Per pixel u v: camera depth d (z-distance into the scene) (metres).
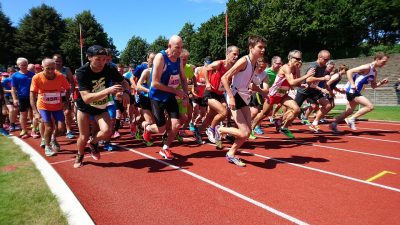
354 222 2.95
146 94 5.50
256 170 4.54
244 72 4.52
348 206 3.29
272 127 8.78
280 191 3.73
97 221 3.05
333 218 3.03
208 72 6.00
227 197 3.57
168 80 4.83
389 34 41.28
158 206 3.36
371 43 41.81
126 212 3.23
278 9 42.00
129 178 4.28
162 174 4.43
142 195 3.67
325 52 6.74
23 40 48.94
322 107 7.45
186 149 5.96
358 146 6.07
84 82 4.28
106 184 4.06
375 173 4.37
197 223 2.98
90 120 5.14
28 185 3.80
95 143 4.87
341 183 3.97
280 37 42.25
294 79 5.94
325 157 5.24
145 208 3.32
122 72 9.29
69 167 4.86
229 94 4.36
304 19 39.91
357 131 7.85
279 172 4.45
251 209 3.25
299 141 6.61
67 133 7.39
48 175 4.20
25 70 7.23
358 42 41.31
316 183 3.98
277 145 6.22
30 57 49.38
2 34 48.62
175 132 5.05
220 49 51.41
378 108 13.74
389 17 38.59
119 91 4.07
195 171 4.54
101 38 52.47
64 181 4.09
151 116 5.58
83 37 50.62
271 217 3.07
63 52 49.53
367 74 7.03
